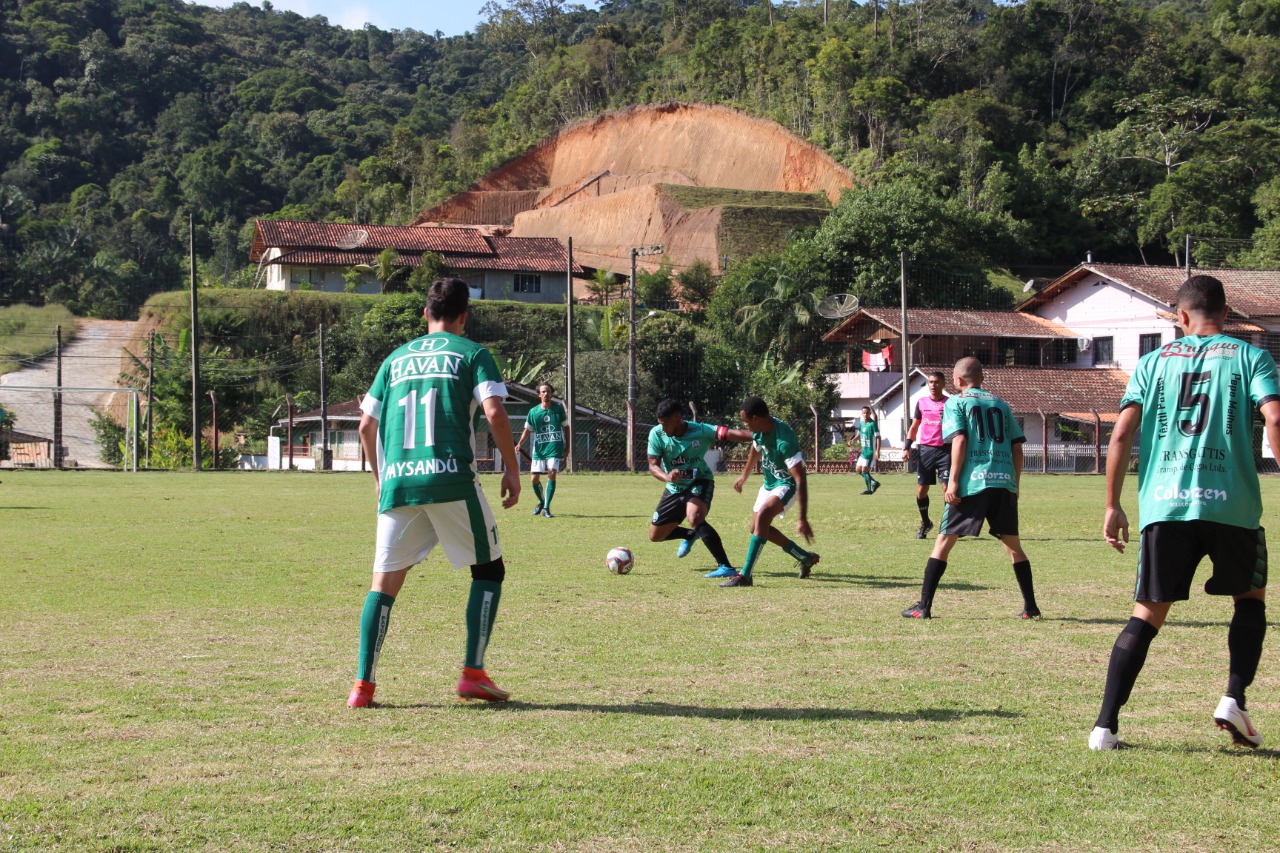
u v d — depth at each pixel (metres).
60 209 110.94
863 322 52.59
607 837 3.35
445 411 5.16
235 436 56.03
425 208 105.00
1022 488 27.67
